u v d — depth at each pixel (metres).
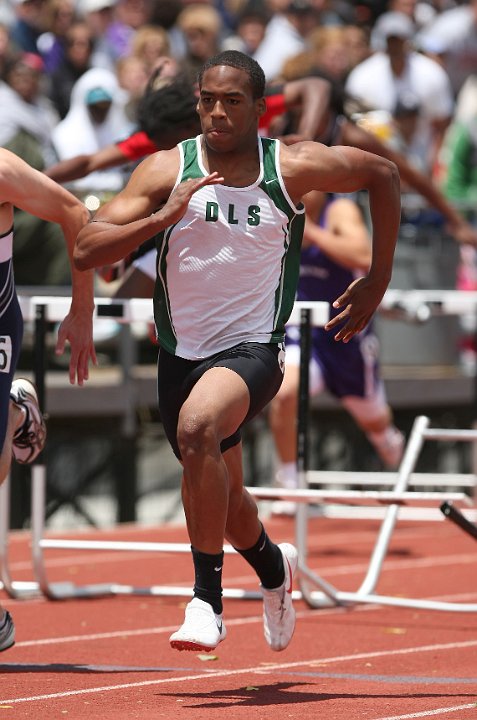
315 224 27.03
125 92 37.91
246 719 13.20
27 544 30.38
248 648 18.48
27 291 32.28
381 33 44.62
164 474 36.97
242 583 25.20
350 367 28.38
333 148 14.80
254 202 14.43
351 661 17.53
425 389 39.09
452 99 47.06
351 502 20.06
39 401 21.08
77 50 39.19
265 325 14.70
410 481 29.03
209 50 40.12
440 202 30.69
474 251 41.06
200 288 14.55
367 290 15.25
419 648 18.62
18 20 40.78
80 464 35.22
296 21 44.34
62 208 15.41
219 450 13.95
